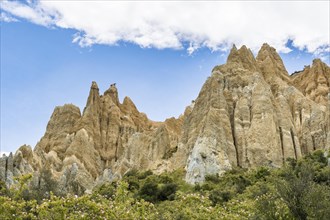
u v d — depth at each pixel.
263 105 94.50
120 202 34.25
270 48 137.75
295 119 102.38
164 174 87.62
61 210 29.22
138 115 165.62
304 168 44.03
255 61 120.00
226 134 90.38
